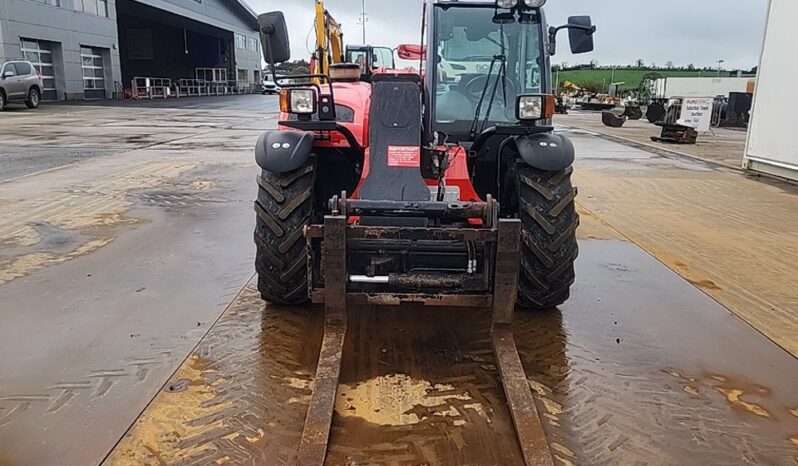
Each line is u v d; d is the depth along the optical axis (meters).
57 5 25.81
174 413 2.36
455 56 3.58
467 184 3.02
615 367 2.85
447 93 3.59
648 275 4.18
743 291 3.91
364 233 2.66
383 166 2.93
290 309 3.39
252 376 2.66
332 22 6.81
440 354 2.91
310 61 6.16
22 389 2.52
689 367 2.87
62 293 3.59
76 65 27.48
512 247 2.61
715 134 16.81
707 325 3.36
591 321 3.36
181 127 15.29
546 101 3.01
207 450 2.14
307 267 2.90
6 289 3.64
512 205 3.41
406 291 2.79
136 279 3.85
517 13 3.56
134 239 4.77
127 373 2.66
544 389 2.63
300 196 3.14
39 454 2.11
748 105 20.17
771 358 2.98
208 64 49.28
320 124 3.09
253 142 11.91
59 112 19.39
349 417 2.38
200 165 8.70
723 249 4.87
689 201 6.85
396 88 3.05
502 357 2.58
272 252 3.16
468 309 3.45
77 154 9.60
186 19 39.38
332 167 3.76
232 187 7.04
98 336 3.03
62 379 2.60
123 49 40.81
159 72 42.72
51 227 5.09
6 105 19.72
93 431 2.24
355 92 4.00
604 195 7.12
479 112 3.58
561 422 2.38
